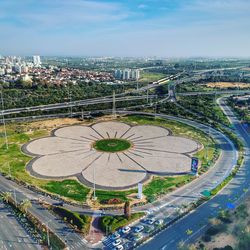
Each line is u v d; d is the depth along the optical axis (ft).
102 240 345.10
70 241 343.26
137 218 389.60
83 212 407.85
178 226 371.76
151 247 332.19
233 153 625.41
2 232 360.28
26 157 607.37
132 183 495.41
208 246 326.03
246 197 442.50
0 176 521.65
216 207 416.05
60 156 614.75
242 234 339.16
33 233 357.20
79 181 503.61
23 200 422.41
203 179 505.25
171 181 499.92
